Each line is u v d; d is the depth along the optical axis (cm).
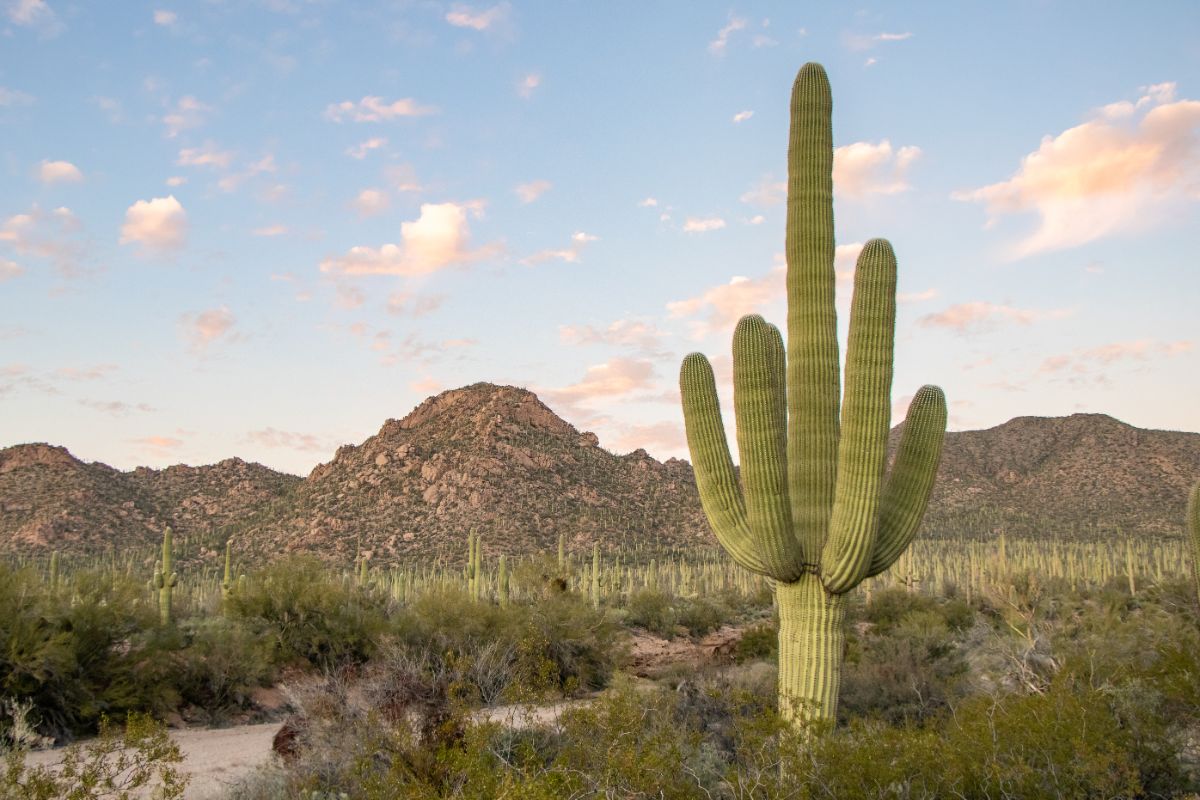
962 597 4231
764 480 880
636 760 682
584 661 2058
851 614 3181
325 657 1927
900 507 927
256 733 1520
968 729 810
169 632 1717
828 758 683
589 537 10500
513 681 930
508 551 9700
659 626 3161
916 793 688
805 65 973
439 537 10025
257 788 927
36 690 1370
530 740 823
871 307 869
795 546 883
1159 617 1670
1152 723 841
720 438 962
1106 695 909
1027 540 9988
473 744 746
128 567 2523
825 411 918
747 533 934
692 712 1065
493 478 11362
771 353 947
